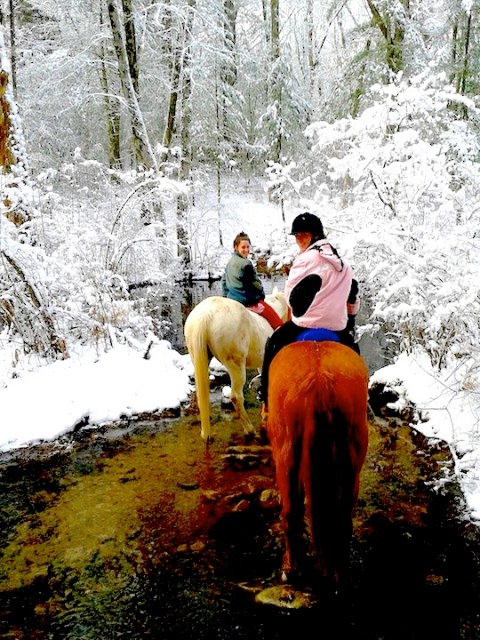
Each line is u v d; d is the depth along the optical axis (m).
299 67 29.16
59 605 3.39
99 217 10.44
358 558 3.76
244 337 5.36
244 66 20.83
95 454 5.46
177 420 6.25
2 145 7.74
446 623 3.18
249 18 21.52
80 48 16.55
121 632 3.18
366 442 3.24
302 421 3.00
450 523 4.14
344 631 3.13
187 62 14.91
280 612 3.27
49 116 17.00
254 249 16.86
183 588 3.51
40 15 17.98
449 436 5.38
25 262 6.89
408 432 5.73
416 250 6.48
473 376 5.44
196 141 18.58
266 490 4.64
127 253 11.35
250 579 3.57
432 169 6.95
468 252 5.82
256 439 5.68
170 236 15.54
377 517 4.23
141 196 11.02
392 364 7.71
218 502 4.50
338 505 3.00
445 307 5.21
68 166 10.73
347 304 4.03
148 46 15.52
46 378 6.84
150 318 8.88
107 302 8.20
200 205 18.97
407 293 6.78
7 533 4.15
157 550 3.89
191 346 5.21
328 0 22.73
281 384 3.18
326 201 8.34
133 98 13.60
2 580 3.62
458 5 14.64
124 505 4.49
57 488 4.82
